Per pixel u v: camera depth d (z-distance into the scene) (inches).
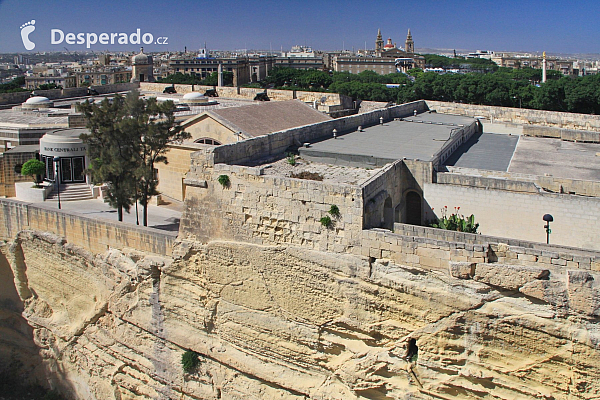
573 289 1042.1
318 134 1905.8
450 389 1197.1
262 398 1427.2
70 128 2524.6
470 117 2630.4
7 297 1984.5
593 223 1336.1
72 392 1822.1
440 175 1540.4
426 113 2768.2
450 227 1363.2
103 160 1707.7
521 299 1103.6
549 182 1528.1
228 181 1375.5
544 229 1400.1
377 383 1268.5
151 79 4439.0
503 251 1119.0
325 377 1352.1
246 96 3644.2
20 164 2322.8
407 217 1587.1
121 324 1654.8
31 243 1855.3
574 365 1071.6
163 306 1544.0
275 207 1317.7
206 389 1505.9
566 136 2251.5
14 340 1977.1
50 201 2176.4
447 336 1173.1
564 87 3932.1
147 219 1952.5
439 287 1161.4
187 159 2094.0
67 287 1809.8
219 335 1472.7
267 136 1625.2
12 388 1914.4
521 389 1128.8
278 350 1387.8
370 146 1770.4
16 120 2748.5
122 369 1678.2
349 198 1222.3
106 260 1643.7
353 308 1258.6
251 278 1382.9
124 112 1722.4
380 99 5211.6
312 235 1280.8
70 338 1796.3
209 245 1427.2
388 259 1203.9
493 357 1145.4
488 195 1456.7
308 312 1322.6
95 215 1994.3
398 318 1219.2
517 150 2006.6
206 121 2203.5
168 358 1565.0
